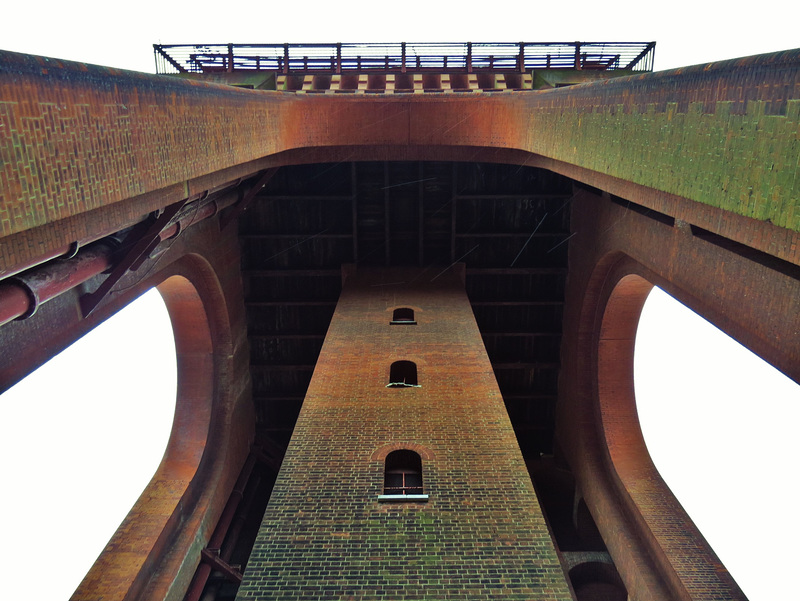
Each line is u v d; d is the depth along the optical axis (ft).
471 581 27.30
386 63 61.98
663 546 49.24
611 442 59.88
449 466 34.09
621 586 57.88
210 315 60.70
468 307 56.54
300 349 71.00
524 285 68.69
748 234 21.20
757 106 16.78
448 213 66.08
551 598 26.63
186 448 59.98
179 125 23.70
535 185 64.34
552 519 67.97
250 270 66.90
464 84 60.85
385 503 31.45
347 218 66.13
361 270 67.15
